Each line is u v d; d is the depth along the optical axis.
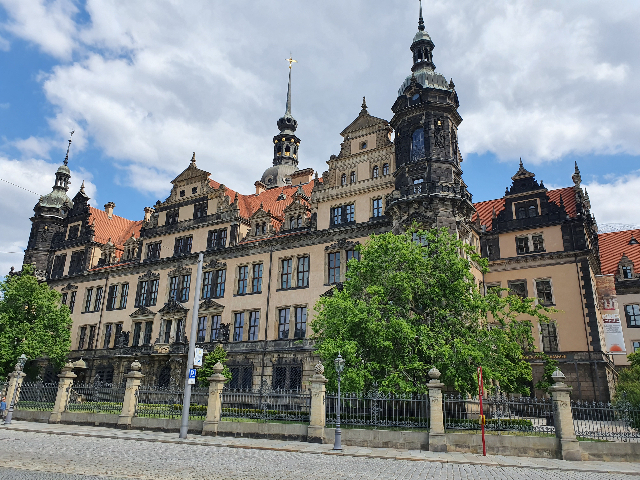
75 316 68.44
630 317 62.94
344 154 53.12
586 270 51.31
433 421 24.58
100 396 37.28
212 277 58.03
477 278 51.53
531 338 33.53
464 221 45.25
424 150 46.44
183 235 62.41
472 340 31.17
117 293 65.62
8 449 22.02
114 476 16.06
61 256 74.19
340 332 31.64
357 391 28.89
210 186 62.03
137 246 66.81
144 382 56.50
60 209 77.88
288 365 48.59
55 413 34.75
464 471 18.98
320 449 23.98
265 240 54.59
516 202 57.03
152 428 30.83
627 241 69.44
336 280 49.47
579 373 48.94
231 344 52.47
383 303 32.72
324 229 51.34
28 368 64.00
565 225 53.41
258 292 53.81
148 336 60.69
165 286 61.50
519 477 17.91
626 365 60.28
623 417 24.00
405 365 30.20
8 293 55.50
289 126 97.94
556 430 23.11
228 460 20.39
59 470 16.94
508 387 34.66
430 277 33.66
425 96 47.69
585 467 20.42
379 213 49.09
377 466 19.75
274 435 27.33
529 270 54.06
